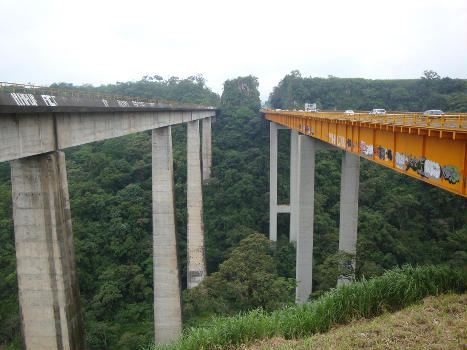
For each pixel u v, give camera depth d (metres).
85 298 36.66
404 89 84.19
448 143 12.84
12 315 32.12
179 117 38.69
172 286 31.33
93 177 51.00
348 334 13.09
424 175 14.54
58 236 15.22
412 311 14.11
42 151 14.58
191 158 47.28
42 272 15.34
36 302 15.54
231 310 28.61
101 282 37.72
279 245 51.34
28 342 15.85
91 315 34.84
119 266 39.22
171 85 107.69
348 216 31.06
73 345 16.03
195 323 29.03
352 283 16.81
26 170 14.85
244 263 29.62
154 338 32.25
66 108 15.55
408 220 44.78
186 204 51.88
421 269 16.81
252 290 26.08
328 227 46.72
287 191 59.00
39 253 15.23
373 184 50.00
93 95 22.30
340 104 85.69
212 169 65.06
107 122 21.41
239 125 75.81
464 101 66.44
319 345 12.63
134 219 43.59
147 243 41.88
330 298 15.56
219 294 30.50
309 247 32.94
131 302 37.38
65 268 15.66
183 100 92.19
